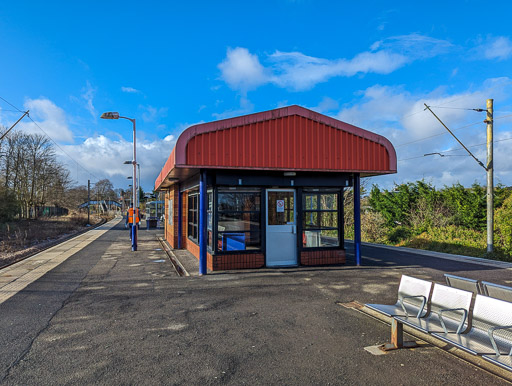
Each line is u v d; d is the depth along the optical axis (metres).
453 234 16.20
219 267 8.80
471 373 3.51
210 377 3.45
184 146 7.73
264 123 8.35
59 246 15.59
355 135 9.05
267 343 4.29
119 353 4.00
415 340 4.37
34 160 39.34
